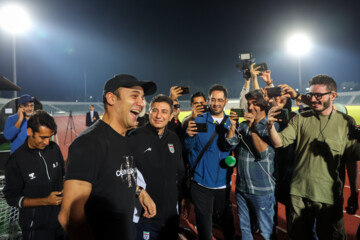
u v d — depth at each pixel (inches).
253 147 102.7
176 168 95.5
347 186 223.9
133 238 58.0
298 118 97.8
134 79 53.2
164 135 95.3
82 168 45.9
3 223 103.0
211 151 111.4
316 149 89.8
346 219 152.7
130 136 89.6
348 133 86.7
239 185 108.7
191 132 107.6
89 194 46.9
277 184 107.2
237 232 140.7
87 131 49.9
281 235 137.7
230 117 101.3
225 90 116.0
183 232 141.1
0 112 200.8
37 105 218.1
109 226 49.5
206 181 111.1
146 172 89.4
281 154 107.3
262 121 104.2
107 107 53.1
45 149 84.4
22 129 147.8
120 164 51.4
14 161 79.1
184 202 129.0
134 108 52.6
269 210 103.9
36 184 82.0
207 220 112.1
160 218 89.7
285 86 107.5
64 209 44.8
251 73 153.8
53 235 83.6
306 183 91.0
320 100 87.5
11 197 79.6
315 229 95.3
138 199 88.8
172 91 128.9
